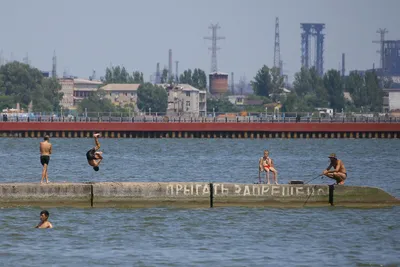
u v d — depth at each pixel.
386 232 156.62
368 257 138.00
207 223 161.88
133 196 174.12
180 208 174.62
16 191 172.00
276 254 139.38
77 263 131.62
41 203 172.62
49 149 174.00
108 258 134.88
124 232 153.62
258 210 174.38
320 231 157.00
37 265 130.12
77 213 168.50
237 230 156.62
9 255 135.75
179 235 152.12
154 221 162.50
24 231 152.88
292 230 157.38
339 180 179.75
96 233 152.38
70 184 173.12
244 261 134.50
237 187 176.25
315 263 133.88
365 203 178.88
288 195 177.38
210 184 175.75
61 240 146.62
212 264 132.50
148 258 135.38
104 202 173.38
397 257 138.25
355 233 155.62
